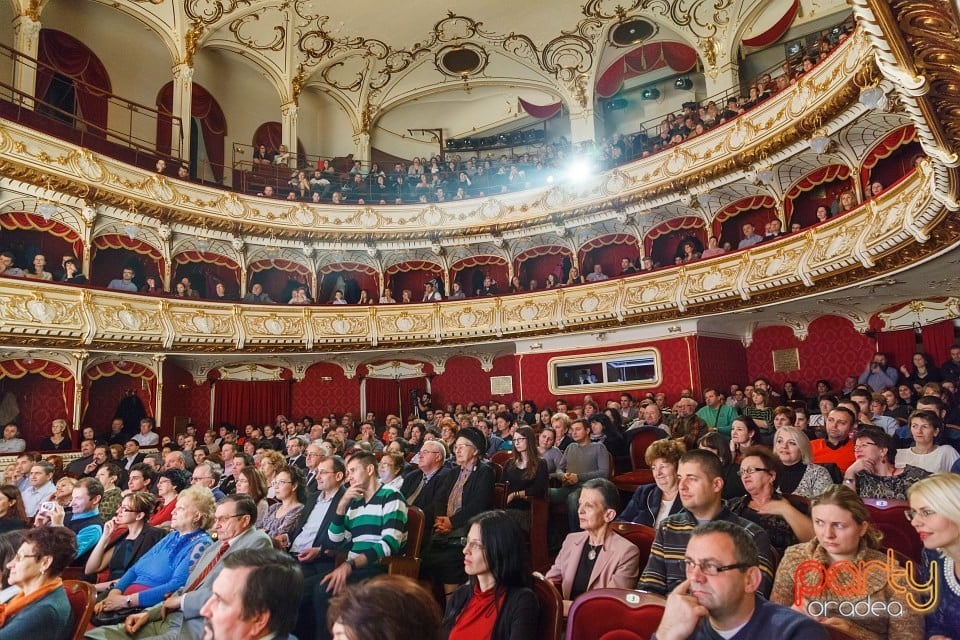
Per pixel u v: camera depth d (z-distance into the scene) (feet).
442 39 58.65
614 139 53.78
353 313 52.95
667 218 50.72
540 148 58.44
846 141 37.29
